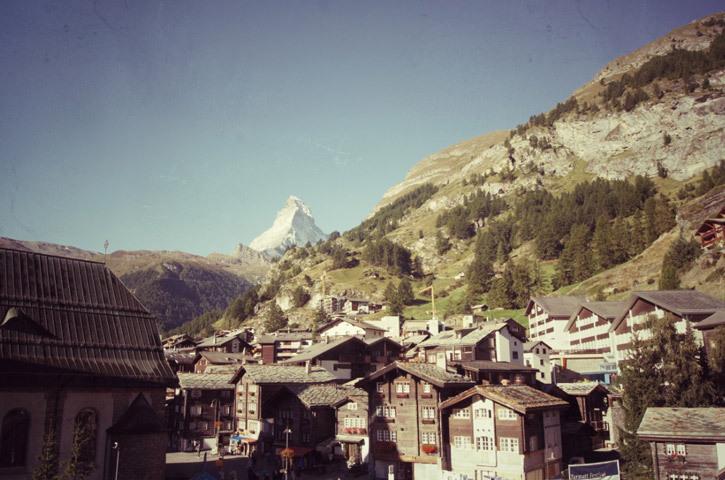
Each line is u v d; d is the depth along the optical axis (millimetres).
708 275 114750
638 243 188500
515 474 56000
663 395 56812
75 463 48094
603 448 72125
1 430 49438
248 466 71562
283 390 85375
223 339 177750
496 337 102438
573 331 128750
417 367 65500
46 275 58688
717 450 42562
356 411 76375
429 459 61469
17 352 51469
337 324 162125
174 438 99375
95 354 56438
